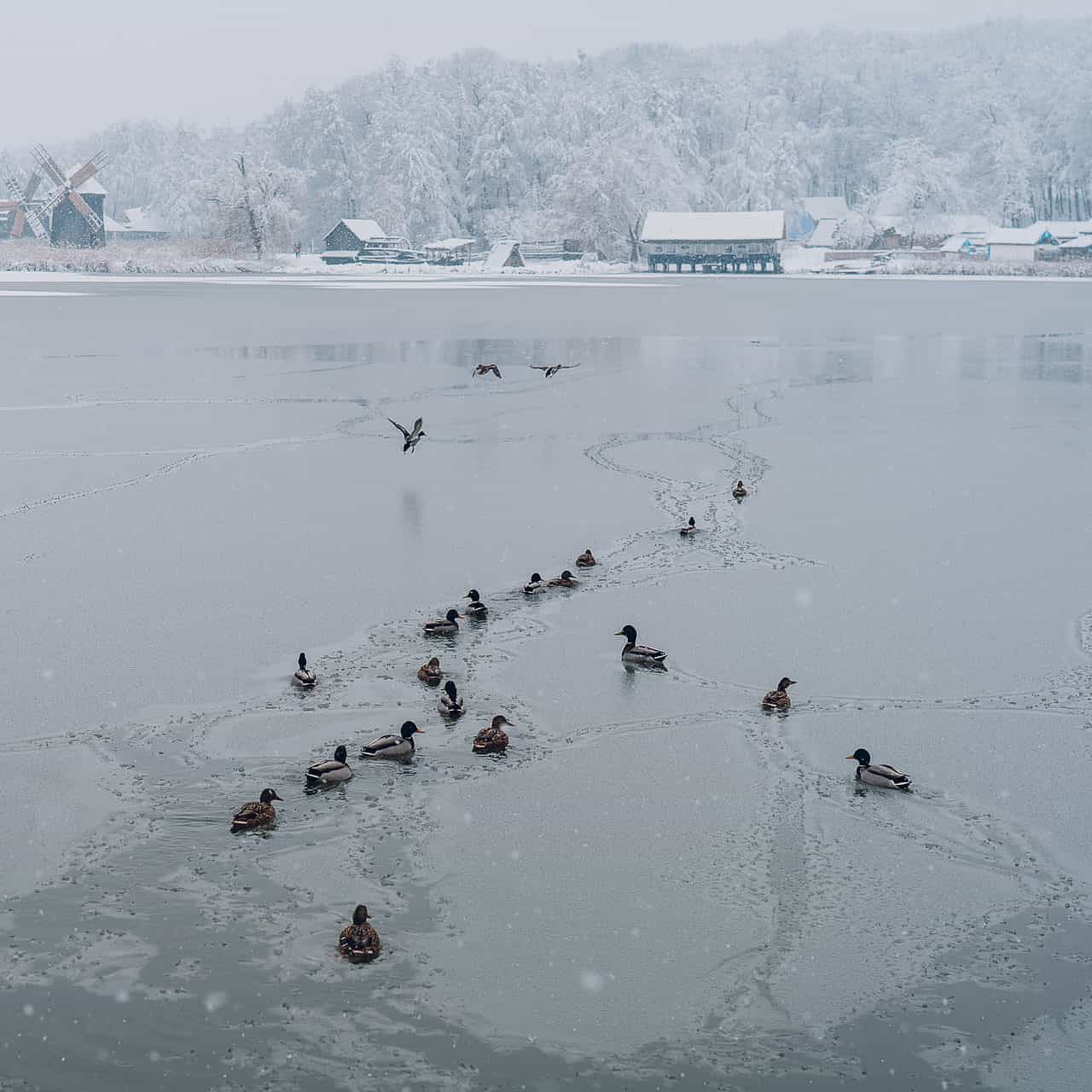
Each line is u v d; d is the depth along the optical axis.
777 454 43.44
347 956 14.57
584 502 35.97
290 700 21.62
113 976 14.20
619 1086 12.62
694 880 16.23
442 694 21.91
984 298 137.25
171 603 26.72
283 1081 12.62
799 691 22.20
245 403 55.09
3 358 71.25
